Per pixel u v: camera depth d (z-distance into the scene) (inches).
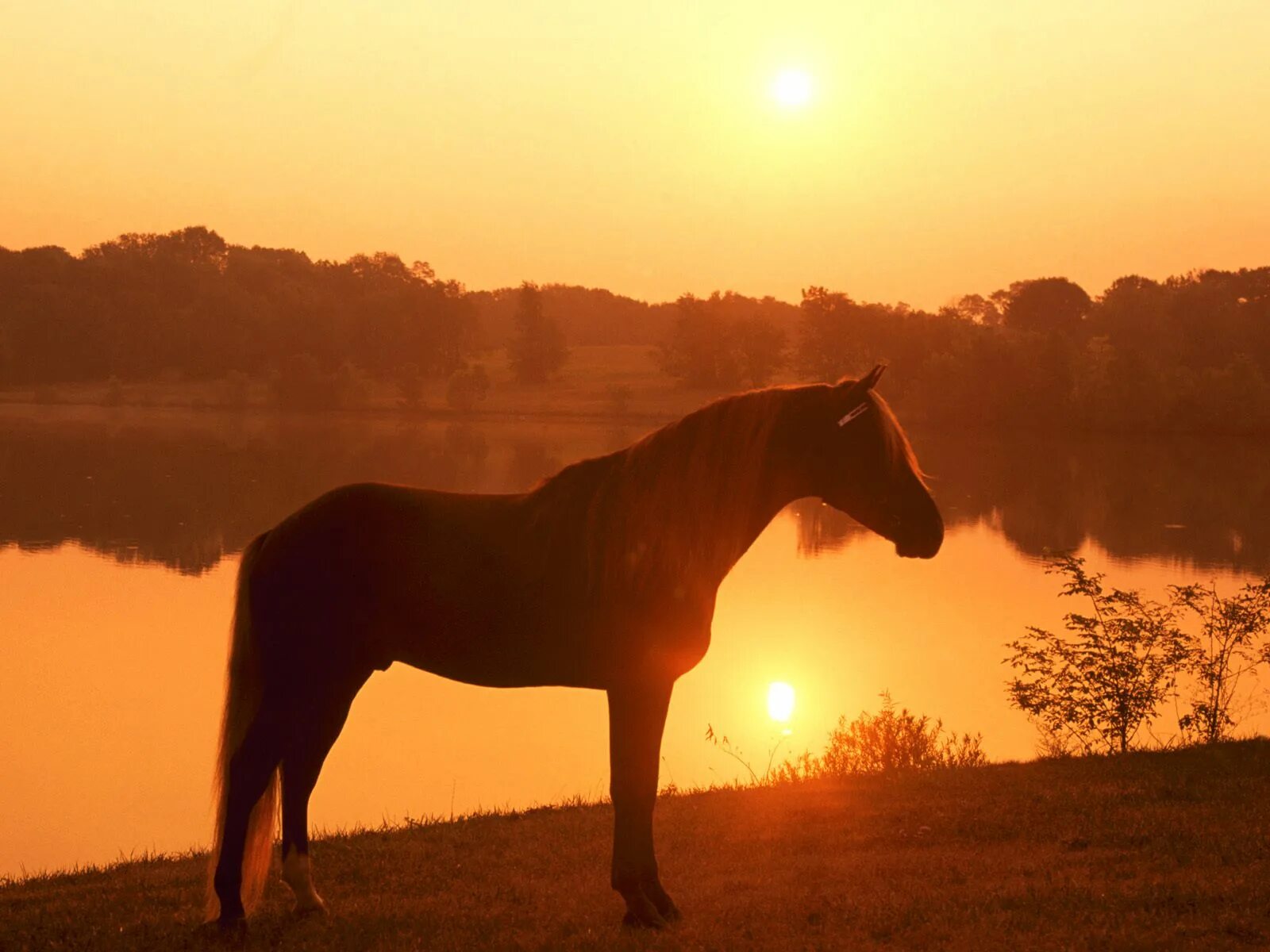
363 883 260.8
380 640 210.7
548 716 705.0
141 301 5570.9
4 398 5022.1
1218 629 458.0
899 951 196.9
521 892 246.5
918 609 1120.8
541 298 5610.2
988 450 3262.8
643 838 208.7
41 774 590.2
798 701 743.1
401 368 5654.5
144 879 283.3
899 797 337.4
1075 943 195.0
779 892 237.5
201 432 3695.9
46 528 1649.9
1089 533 1756.9
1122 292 5713.6
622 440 3528.5
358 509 210.7
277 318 5703.7
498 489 2053.4
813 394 215.9
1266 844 260.4
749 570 1416.1
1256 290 5757.9
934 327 4247.0
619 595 205.9
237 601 213.8
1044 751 506.9
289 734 205.9
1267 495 2271.2
